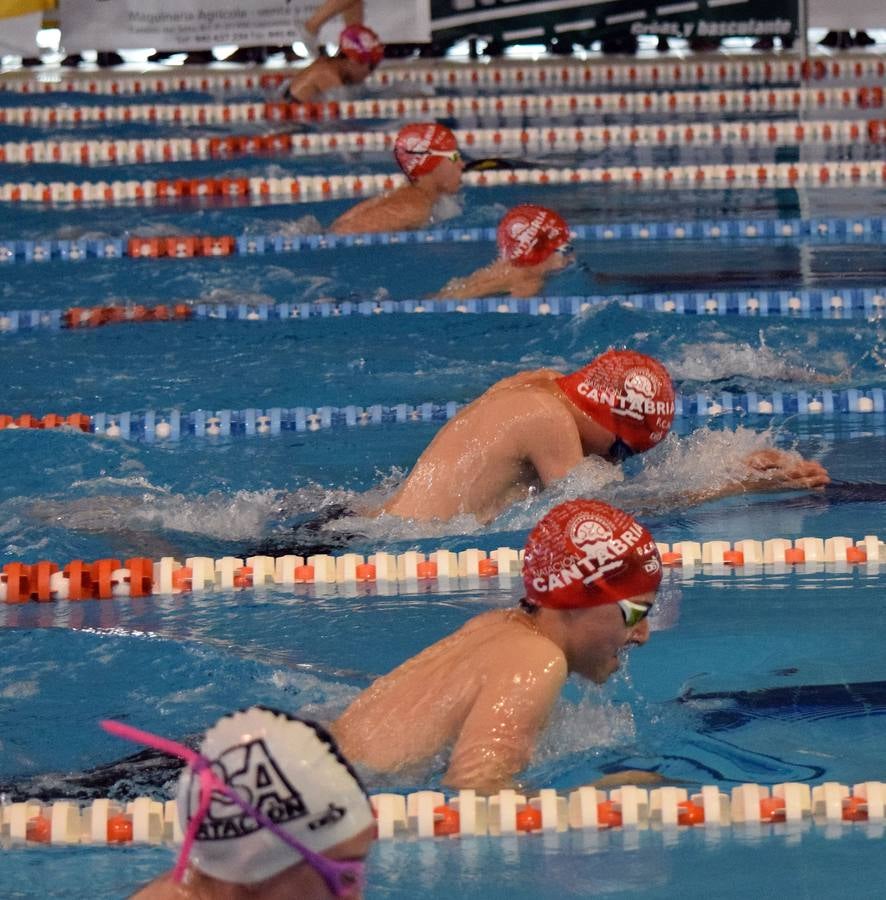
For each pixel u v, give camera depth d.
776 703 4.84
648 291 10.59
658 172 14.59
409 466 7.59
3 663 5.32
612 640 4.44
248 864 2.43
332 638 5.57
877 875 3.76
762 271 11.15
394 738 4.27
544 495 6.63
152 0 19.64
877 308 10.23
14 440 7.80
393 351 9.51
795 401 8.51
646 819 4.11
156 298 10.88
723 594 5.95
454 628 5.64
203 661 5.28
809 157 14.88
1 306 10.62
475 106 17.52
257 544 6.64
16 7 19.59
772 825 4.08
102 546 6.62
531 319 10.14
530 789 4.21
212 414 8.37
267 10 19.66
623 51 19.83
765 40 19.89
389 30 19.73
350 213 12.66
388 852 3.95
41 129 16.78
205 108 17.45
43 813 4.14
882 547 6.34
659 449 7.51
